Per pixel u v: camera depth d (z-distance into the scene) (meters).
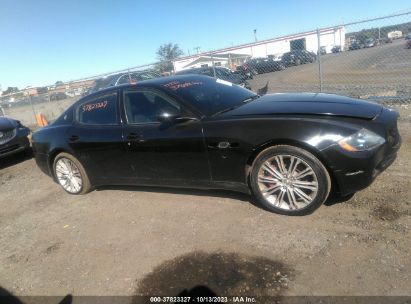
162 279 3.00
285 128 3.34
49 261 3.63
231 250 3.22
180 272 3.04
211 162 3.79
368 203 3.56
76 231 4.15
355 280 2.60
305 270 2.79
